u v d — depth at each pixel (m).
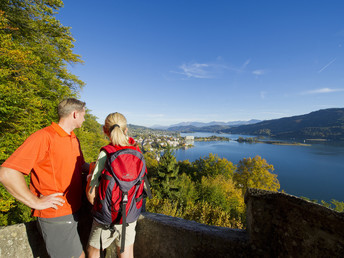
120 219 1.39
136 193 1.47
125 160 1.39
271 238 1.37
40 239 1.76
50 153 1.43
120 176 1.32
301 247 1.16
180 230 1.65
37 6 12.14
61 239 1.50
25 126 7.83
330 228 1.04
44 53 12.30
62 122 1.58
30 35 12.23
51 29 13.16
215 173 42.06
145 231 1.83
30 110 8.36
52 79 12.06
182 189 24.38
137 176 1.40
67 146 1.53
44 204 1.36
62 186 1.49
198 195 27.12
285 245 1.26
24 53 8.42
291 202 1.22
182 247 1.64
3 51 7.64
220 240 1.51
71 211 1.55
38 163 1.42
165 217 1.88
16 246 1.62
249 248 1.43
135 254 1.89
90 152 17.61
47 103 10.52
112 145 1.52
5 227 1.60
